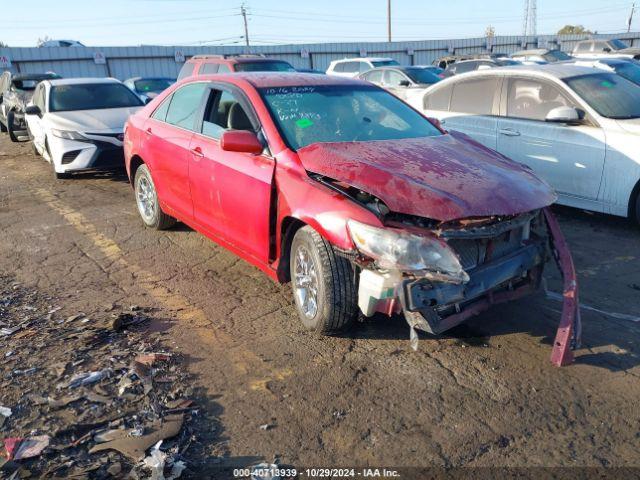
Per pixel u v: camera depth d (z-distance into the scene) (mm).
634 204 5816
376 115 4668
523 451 2750
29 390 3232
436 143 4297
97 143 8695
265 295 4562
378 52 34156
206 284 4809
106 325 4031
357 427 2939
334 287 3559
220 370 3471
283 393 3232
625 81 6730
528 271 3717
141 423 2949
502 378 3338
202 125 4941
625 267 4988
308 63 32844
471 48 36281
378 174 3490
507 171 3826
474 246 3396
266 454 2754
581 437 2838
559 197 6398
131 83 18547
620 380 3291
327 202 3504
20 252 5691
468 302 3453
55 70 27891
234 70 11625
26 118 11445
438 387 3264
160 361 3545
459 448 2777
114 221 6746
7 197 8133
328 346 3738
